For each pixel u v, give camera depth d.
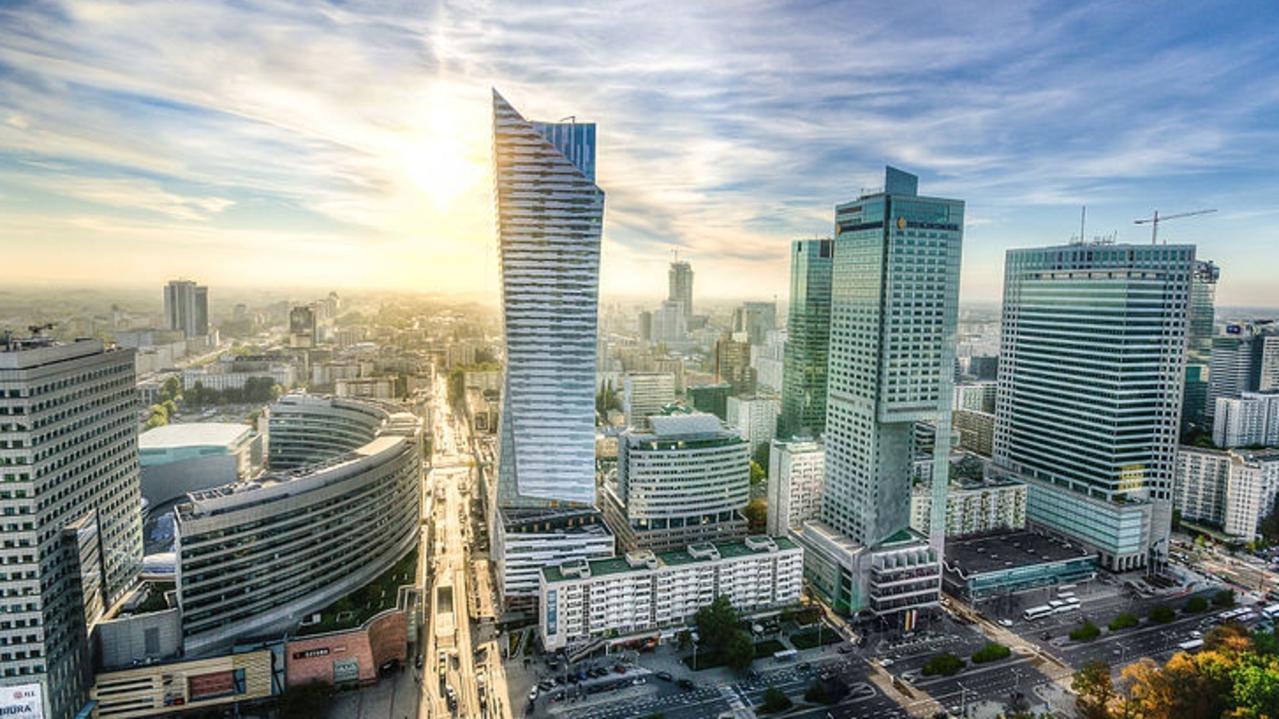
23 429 189.62
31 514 191.12
